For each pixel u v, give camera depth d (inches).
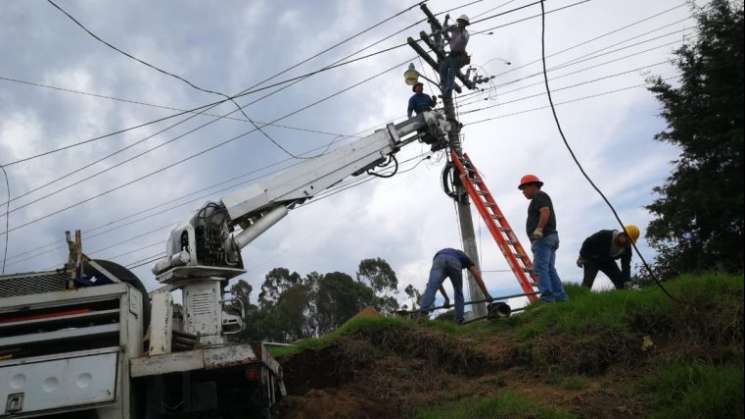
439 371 357.7
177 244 343.0
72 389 250.8
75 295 269.6
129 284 274.8
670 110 256.7
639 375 295.9
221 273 347.6
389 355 375.6
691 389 257.1
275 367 320.8
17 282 276.1
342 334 397.1
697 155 253.9
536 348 333.7
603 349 318.0
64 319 266.1
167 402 276.5
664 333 315.3
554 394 292.7
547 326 355.6
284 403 323.6
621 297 345.7
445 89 639.8
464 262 436.1
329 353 378.6
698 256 321.7
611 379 300.0
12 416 244.7
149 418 267.7
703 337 296.4
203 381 284.5
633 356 310.2
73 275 274.7
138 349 277.9
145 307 301.0
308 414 312.8
